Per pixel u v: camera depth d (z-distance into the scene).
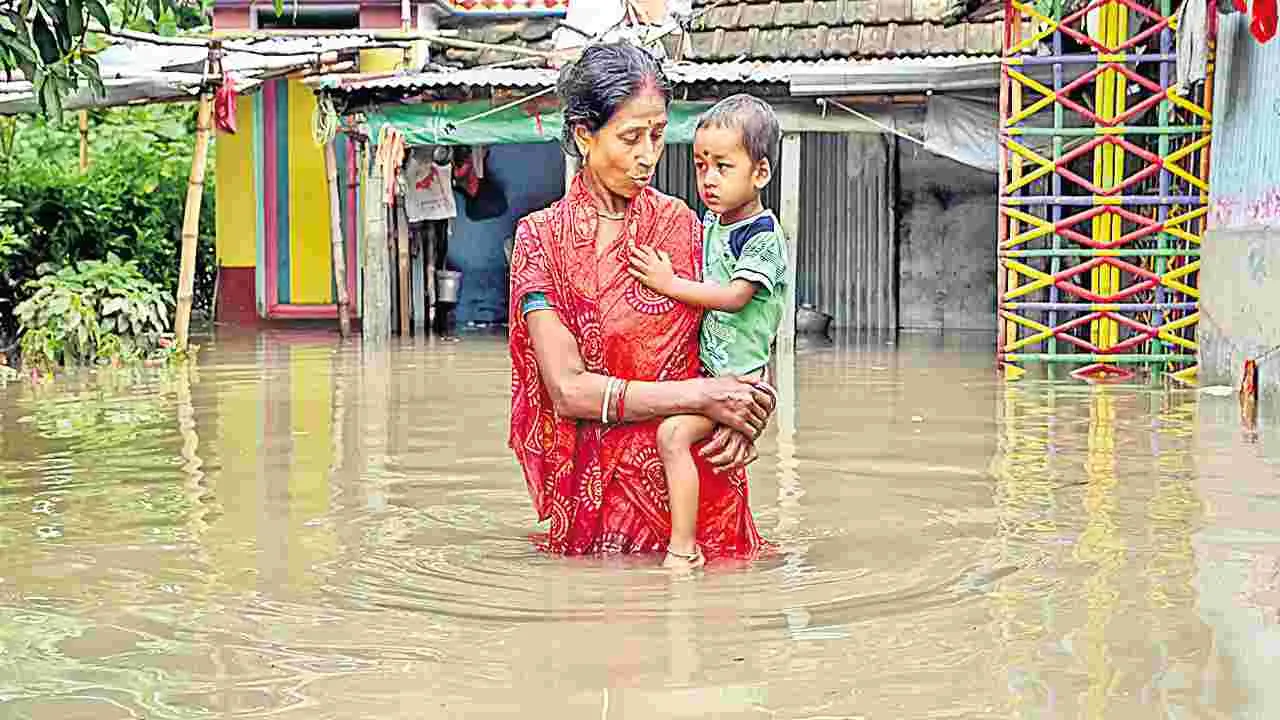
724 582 4.87
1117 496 6.66
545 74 15.77
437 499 6.55
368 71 18.31
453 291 18.59
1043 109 14.84
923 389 11.62
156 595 4.82
